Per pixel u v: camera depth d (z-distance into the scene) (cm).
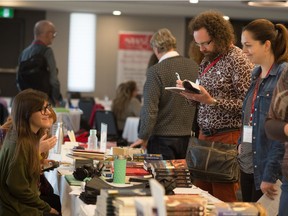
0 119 812
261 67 359
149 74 496
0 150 396
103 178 376
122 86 1007
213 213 262
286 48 345
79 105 1173
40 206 372
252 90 366
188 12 1380
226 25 405
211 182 411
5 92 1446
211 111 411
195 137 457
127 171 393
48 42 792
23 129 369
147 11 1385
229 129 409
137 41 1500
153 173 371
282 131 274
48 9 1430
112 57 1501
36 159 370
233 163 399
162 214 204
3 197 365
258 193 359
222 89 405
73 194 349
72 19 1475
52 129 525
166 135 497
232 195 410
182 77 493
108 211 270
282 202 292
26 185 363
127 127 986
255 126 354
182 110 496
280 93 285
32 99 372
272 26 345
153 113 492
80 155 446
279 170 329
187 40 1495
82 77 1493
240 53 402
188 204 254
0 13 1428
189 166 409
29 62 780
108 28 1494
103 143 481
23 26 1446
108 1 1293
